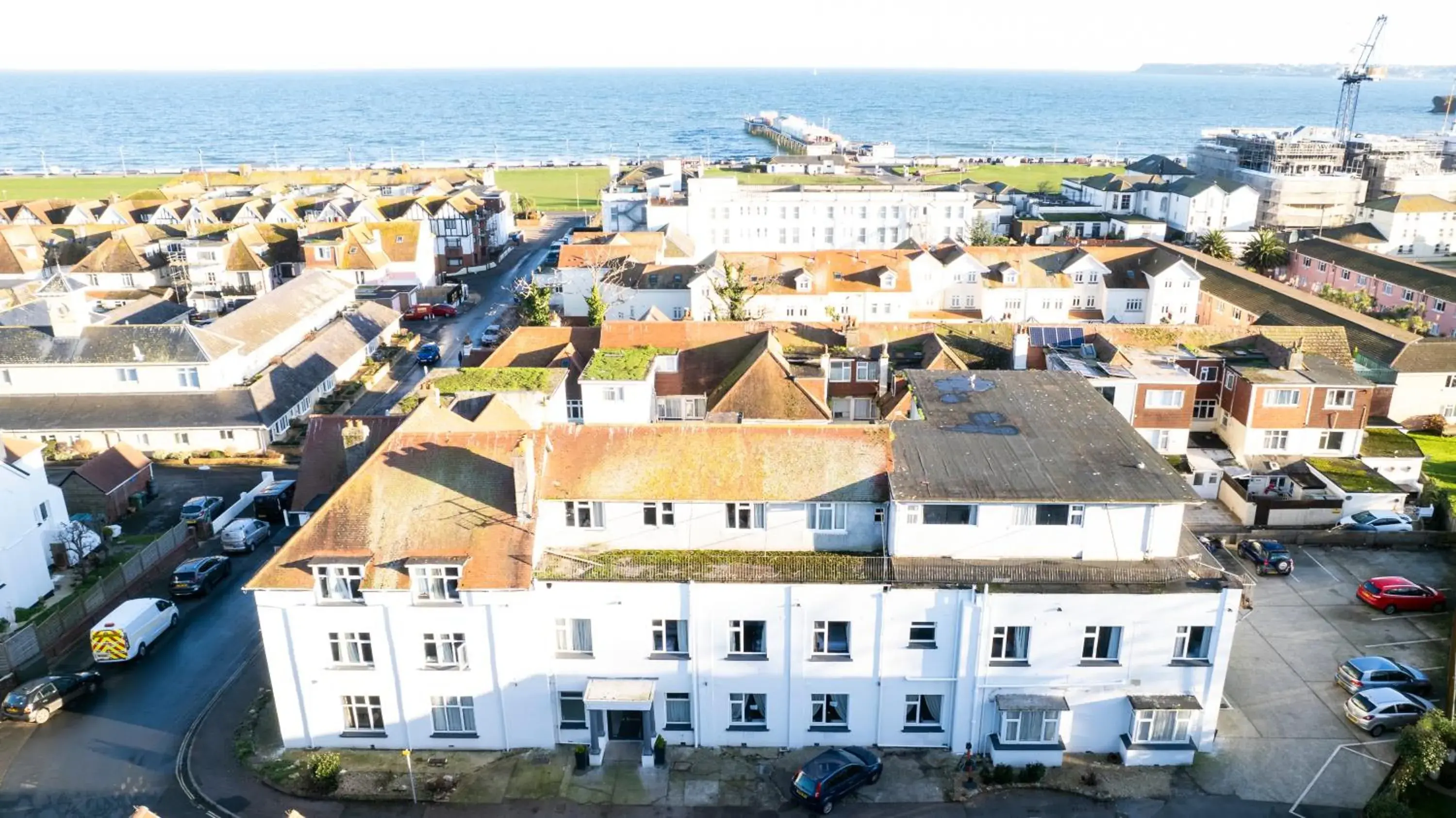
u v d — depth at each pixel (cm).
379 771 4431
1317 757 4450
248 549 6562
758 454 4609
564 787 4328
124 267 13512
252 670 5234
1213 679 4341
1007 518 4400
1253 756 4459
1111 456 4719
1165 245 14338
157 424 8269
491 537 4378
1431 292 11500
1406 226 15962
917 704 4512
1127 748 4394
